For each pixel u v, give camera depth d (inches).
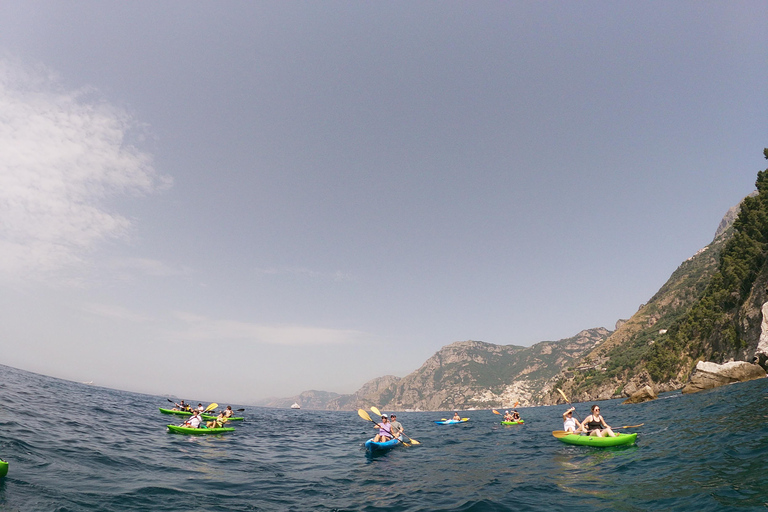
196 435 823.7
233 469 489.1
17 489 299.1
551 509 307.9
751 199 3073.3
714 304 2938.0
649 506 286.4
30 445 472.4
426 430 1224.2
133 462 468.8
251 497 355.6
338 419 2158.0
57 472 370.9
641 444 553.0
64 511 263.6
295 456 646.5
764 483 292.7
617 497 319.6
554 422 1306.6
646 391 1883.6
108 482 358.6
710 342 2765.7
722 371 1622.8
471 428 1220.5
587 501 319.3
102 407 1261.1
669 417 832.9
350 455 660.7
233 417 1344.7
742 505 255.8
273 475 467.2
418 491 389.4
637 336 6220.5
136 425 896.3
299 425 1418.6
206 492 360.2
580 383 5999.0
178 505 309.6
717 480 320.5
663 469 388.8
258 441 820.0
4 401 866.8
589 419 676.1
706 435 526.3
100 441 596.1
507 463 534.9
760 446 405.7
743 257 2849.4
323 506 334.6
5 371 2181.3
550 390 7081.7
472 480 436.5
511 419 1396.4
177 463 494.0
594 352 6855.3
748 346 2113.7
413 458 613.3
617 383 4940.9
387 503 344.8
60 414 868.0
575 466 466.0
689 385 1706.4
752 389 1097.4
